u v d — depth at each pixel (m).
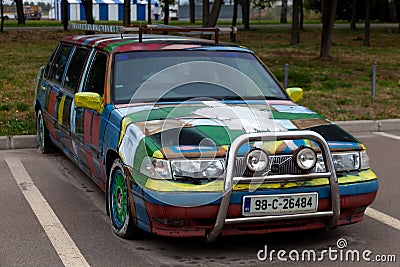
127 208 5.42
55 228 5.99
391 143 10.48
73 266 5.09
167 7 39.53
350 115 12.18
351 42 34.22
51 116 8.20
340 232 5.99
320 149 5.16
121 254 5.34
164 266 5.10
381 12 55.19
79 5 66.62
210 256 5.32
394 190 7.50
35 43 28.80
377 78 17.64
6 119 10.84
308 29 44.81
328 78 17.20
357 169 5.37
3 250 5.42
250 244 5.62
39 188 7.43
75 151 7.19
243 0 47.28
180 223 4.95
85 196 7.11
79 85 7.13
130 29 6.74
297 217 5.05
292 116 5.79
